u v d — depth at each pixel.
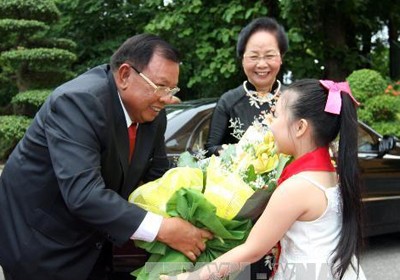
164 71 1.91
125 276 3.59
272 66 2.90
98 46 11.64
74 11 11.59
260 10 8.66
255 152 2.02
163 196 1.90
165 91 1.94
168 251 1.88
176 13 9.23
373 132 4.95
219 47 9.24
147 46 1.92
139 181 2.25
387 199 4.76
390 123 7.90
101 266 2.24
